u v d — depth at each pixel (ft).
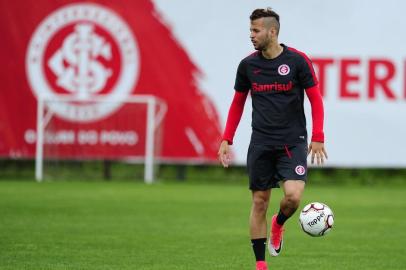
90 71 251.39
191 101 249.14
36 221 154.92
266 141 98.48
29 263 109.19
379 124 243.19
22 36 252.01
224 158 102.47
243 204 192.85
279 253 114.93
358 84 242.99
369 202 203.31
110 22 250.37
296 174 97.60
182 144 249.96
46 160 254.68
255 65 99.04
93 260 112.88
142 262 112.16
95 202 190.90
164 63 249.75
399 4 241.55
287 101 97.96
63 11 251.39
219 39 247.50
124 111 248.73
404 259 118.32
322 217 100.58
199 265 110.42
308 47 244.01
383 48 242.58
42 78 252.21
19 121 252.42
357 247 130.21
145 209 179.42
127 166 265.34
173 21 248.93
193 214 171.94
